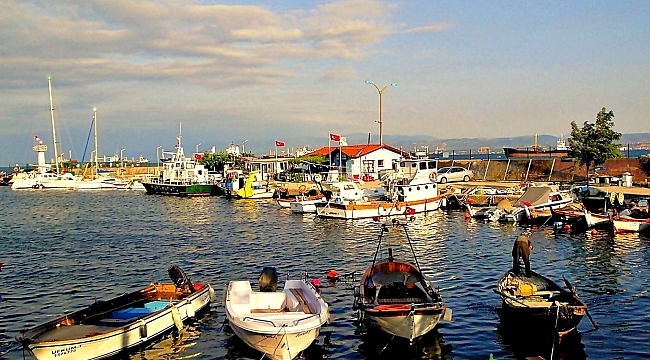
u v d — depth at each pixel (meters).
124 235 49.69
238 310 20.72
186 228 53.41
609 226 44.25
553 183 66.50
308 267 34.09
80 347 18.45
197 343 20.88
